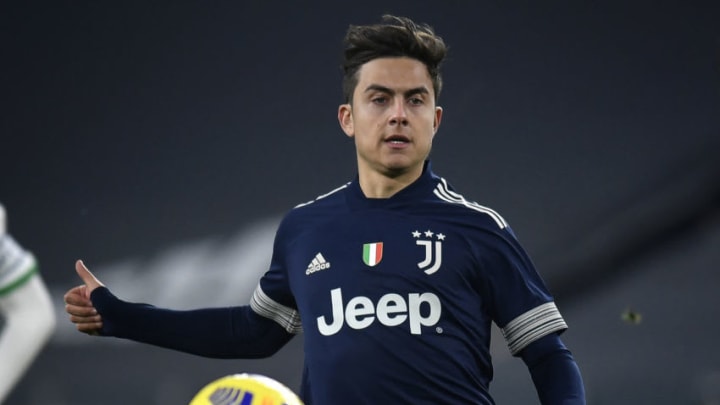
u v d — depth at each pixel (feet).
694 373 76.54
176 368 84.79
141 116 92.79
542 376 31.99
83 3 95.45
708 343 76.43
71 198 92.27
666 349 77.36
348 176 89.56
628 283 78.59
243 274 88.99
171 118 92.48
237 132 91.30
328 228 33.24
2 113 94.79
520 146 85.05
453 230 32.09
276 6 92.07
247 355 36.83
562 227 82.69
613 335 78.13
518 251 32.42
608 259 79.82
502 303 32.01
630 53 84.69
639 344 77.71
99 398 85.30
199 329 36.60
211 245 90.02
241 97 91.71
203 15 93.09
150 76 93.25
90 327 37.14
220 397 27.76
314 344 32.14
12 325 41.22
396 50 33.04
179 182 91.30
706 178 79.41
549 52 85.87
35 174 93.35
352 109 33.94
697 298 77.20
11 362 40.78
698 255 77.61
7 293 40.96
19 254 41.60
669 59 84.12
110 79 93.61
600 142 83.82
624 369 77.66
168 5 93.81
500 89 85.92
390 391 30.83
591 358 78.07
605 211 81.92
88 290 37.06
